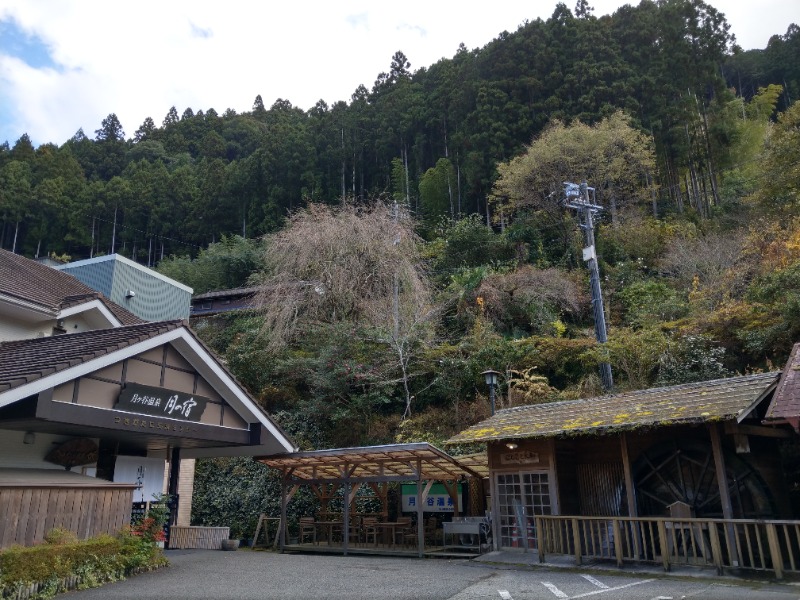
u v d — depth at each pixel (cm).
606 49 3297
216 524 1527
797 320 1335
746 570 757
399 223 2108
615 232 2562
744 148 3164
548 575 834
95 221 4675
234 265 3459
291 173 4166
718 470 810
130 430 895
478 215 2989
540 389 1520
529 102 3309
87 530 824
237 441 1102
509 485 1077
